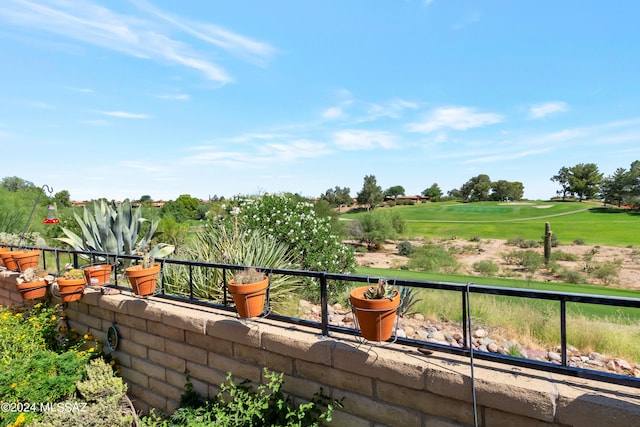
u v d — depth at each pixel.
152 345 3.86
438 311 5.62
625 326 4.94
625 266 19.70
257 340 2.95
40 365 3.69
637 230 36.31
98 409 3.28
